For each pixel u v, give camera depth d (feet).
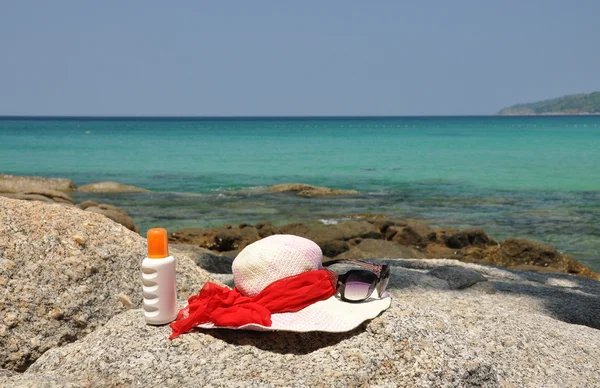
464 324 6.60
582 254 17.40
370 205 26.03
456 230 18.72
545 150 58.59
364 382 4.72
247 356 4.91
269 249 5.23
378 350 4.91
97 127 146.30
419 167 42.24
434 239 18.44
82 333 5.76
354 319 5.04
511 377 5.65
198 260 11.46
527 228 20.99
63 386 4.67
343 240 17.99
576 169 39.68
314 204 26.30
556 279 11.14
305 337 5.06
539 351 6.17
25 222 6.24
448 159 48.67
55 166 43.19
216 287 5.29
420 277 8.99
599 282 11.27
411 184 33.12
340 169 41.34
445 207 25.43
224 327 5.03
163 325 5.29
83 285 5.97
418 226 18.63
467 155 52.85
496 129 129.90
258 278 5.17
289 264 5.17
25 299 5.71
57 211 6.50
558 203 26.14
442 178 35.70
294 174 38.47
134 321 5.38
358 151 58.44
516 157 50.19
